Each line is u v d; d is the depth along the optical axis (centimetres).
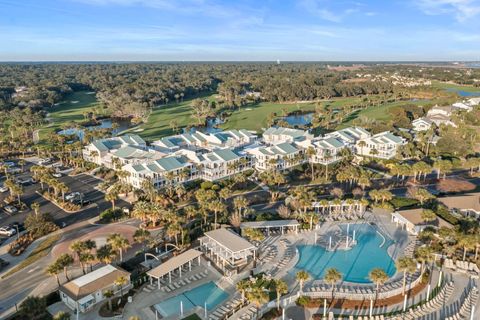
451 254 7800
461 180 12400
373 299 6456
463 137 17175
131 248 8238
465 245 7412
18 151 16300
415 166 11994
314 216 9162
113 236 7200
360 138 16538
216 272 7381
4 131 19150
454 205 9800
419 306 6262
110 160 13875
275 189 11225
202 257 7925
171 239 8550
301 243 8594
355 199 10644
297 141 15700
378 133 17712
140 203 9375
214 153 13438
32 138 18738
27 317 5819
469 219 8650
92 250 7912
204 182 11900
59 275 7188
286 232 9138
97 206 10512
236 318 6047
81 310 6116
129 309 6253
